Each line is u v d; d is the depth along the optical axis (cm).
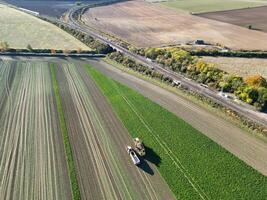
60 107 7675
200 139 6322
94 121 7062
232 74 8938
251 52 11300
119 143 6278
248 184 5188
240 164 5622
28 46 12025
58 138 6444
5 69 10094
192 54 11094
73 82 9138
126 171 5516
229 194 5003
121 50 11544
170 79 8925
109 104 7825
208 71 8900
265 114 7056
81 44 12938
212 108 7431
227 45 12575
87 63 10762
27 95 8288
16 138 6438
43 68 10250
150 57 10700
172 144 6203
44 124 6950
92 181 5278
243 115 6994
